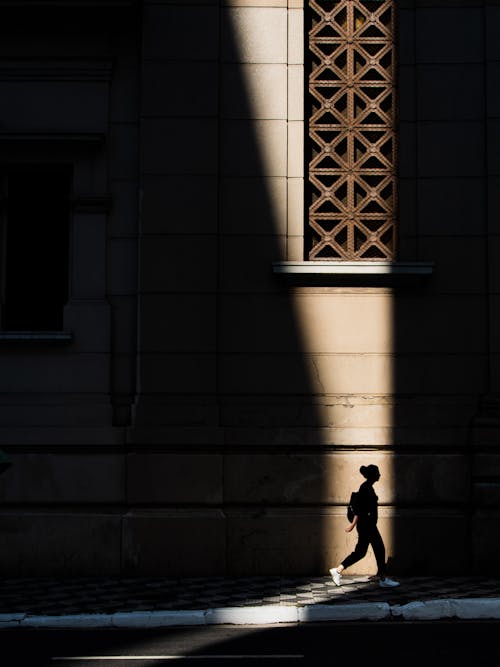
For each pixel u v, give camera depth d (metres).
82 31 13.30
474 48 13.23
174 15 13.18
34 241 13.45
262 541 12.42
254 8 13.27
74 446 12.66
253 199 13.01
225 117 13.11
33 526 12.52
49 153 13.20
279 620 9.69
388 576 12.27
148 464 12.58
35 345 12.95
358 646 8.41
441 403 12.73
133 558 12.38
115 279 13.12
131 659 7.98
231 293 12.89
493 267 12.88
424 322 12.88
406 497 12.54
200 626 9.52
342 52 13.51
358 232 13.29
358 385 12.80
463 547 12.44
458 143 13.10
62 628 9.45
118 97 13.30
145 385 12.74
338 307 12.91
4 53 13.21
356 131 13.35
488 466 12.43
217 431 12.57
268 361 12.82
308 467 12.60
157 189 12.97
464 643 8.51
